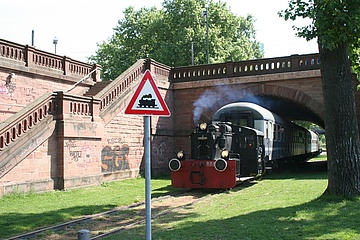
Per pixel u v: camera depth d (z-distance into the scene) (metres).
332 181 10.73
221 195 13.95
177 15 41.72
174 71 25.59
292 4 10.36
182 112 25.30
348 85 10.70
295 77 22.30
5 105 17.02
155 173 22.64
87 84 22.31
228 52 41.81
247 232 7.79
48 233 8.73
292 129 28.38
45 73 19.22
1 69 16.88
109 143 18.67
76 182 15.90
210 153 15.34
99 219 10.27
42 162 14.66
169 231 8.40
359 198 10.16
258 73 23.45
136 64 21.81
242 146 17.52
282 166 26.00
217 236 7.65
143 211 11.38
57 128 15.44
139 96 5.51
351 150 10.55
